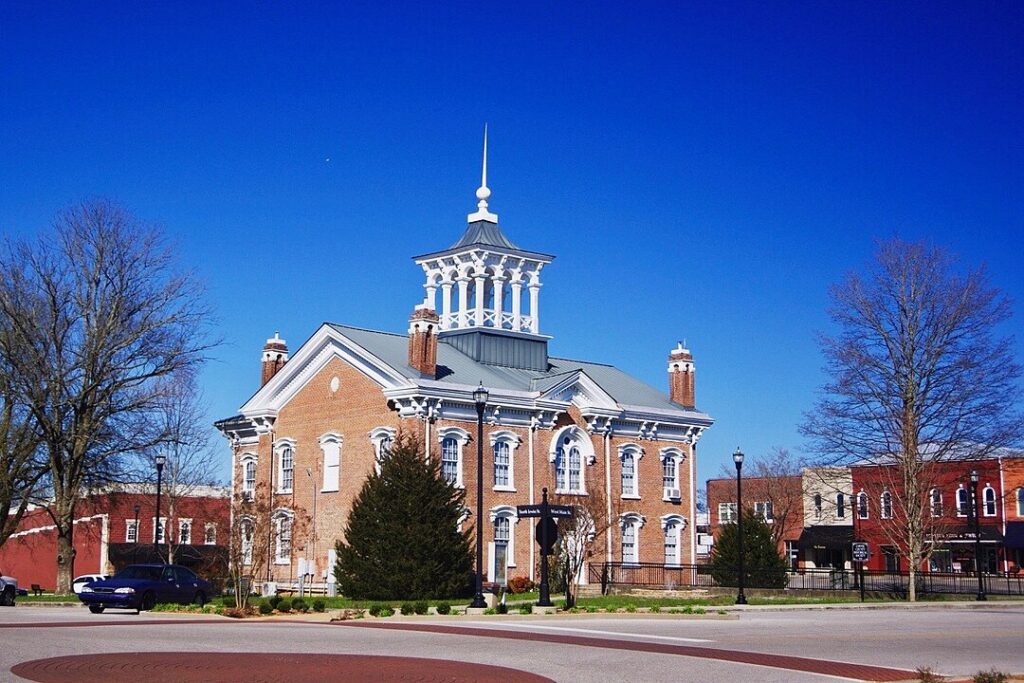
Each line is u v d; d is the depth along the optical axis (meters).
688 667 21.64
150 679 18.38
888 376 56.47
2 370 54.72
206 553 73.25
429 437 56.28
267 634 28.42
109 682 17.91
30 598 50.38
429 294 67.62
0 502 55.47
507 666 21.55
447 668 20.94
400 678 19.27
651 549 65.69
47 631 28.19
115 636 26.83
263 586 59.34
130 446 57.09
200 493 81.88
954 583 61.91
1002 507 83.31
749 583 61.94
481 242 65.00
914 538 55.19
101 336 55.59
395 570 48.00
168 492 71.38
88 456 56.78
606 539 63.25
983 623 37.81
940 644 28.91
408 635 28.70
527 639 27.86
